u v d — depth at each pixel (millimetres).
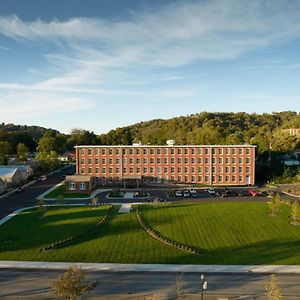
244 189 94812
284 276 37000
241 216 60812
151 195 83500
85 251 44375
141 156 103438
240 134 171750
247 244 46812
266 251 44312
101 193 87312
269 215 61281
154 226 54969
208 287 34469
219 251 44281
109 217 60625
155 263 40594
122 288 34375
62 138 196375
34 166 126125
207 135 161500
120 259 41781
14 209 68250
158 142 172375
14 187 96812
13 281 35938
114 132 183375
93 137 198375
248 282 35562
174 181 103438
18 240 48688
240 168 102625
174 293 33312
